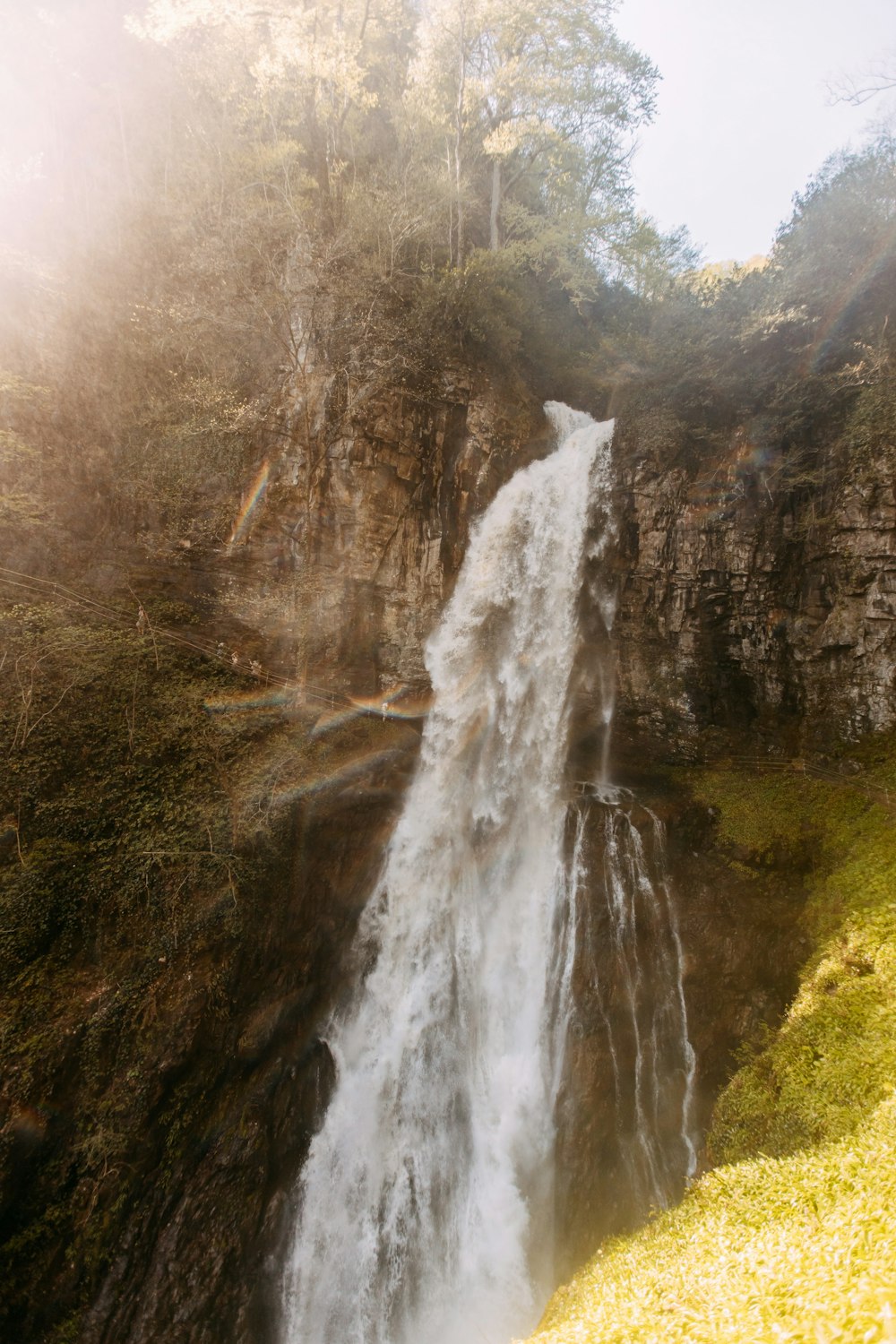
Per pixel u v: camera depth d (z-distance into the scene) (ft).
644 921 54.39
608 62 80.18
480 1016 55.98
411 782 59.77
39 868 38.63
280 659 56.39
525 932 57.41
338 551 59.06
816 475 59.52
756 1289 18.92
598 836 57.67
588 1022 50.93
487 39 77.05
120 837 42.09
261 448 58.03
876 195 64.39
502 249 71.31
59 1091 35.09
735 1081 42.27
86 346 56.34
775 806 56.90
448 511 63.72
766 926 50.88
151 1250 37.88
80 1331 34.65
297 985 48.85
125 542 53.26
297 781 50.98
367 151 75.00
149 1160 38.14
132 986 38.75
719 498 63.52
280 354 59.82
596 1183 45.80
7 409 51.39
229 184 65.72
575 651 66.95
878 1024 37.22
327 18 71.72
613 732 66.08
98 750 44.27
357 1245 45.55
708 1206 30.58
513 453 67.62
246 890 44.65
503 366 69.77
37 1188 34.04
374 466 59.72
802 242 69.15
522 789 63.57
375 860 55.93
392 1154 49.21
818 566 59.36
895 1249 17.26
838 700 57.21
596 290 88.99
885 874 47.32
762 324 62.95
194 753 47.62
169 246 64.18
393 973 54.34
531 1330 41.75
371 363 60.18
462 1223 47.32
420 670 61.72
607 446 69.00
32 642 45.98
